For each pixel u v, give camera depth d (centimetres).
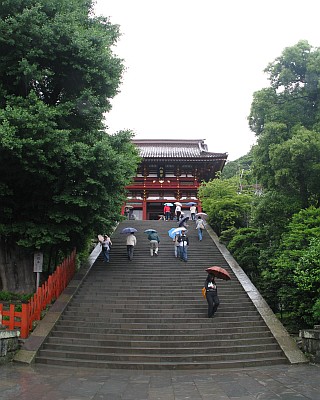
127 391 842
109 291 1702
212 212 2841
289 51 1917
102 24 1916
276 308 1716
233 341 1248
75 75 1705
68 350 1209
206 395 810
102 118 1809
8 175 1580
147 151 4606
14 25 1477
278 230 1775
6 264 1800
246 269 2131
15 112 1384
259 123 2011
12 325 1295
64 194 1588
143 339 1262
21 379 937
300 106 1884
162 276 1920
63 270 1747
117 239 2644
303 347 1220
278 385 891
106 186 1667
